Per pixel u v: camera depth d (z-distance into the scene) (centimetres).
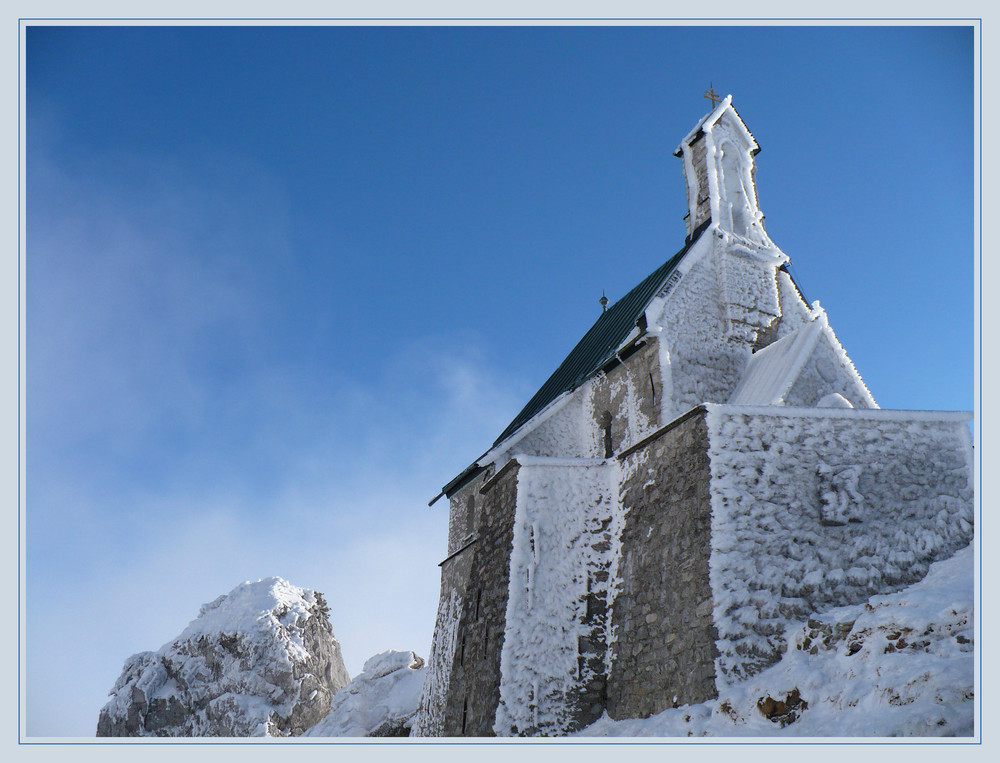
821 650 1360
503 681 1798
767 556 1581
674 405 2322
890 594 1435
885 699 1122
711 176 2911
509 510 2031
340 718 3188
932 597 1287
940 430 1802
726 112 3097
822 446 1716
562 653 1845
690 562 1642
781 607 1522
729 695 1408
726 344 2594
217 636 4972
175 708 4753
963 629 1175
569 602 1900
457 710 2019
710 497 1633
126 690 4794
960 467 1773
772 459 1681
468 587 2166
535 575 1923
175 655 5025
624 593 1848
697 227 2925
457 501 3055
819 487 1669
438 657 2728
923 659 1158
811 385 2152
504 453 2694
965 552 1617
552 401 2739
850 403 2123
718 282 2684
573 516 2000
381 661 3519
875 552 1614
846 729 1119
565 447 2650
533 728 1761
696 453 1714
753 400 2202
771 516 1623
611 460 2056
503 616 1894
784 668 1389
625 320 2895
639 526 1861
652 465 1869
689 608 1606
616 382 2552
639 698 1692
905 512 1681
